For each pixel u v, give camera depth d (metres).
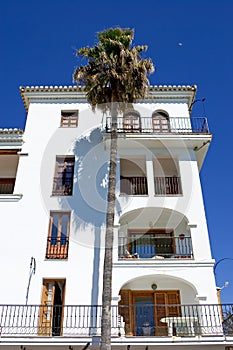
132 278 16.39
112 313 15.49
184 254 17.88
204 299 15.88
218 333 15.04
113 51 19.08
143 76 18.62
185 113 21.97
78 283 16.55
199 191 18.80
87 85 19.00
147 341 14.55
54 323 15.80
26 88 22.61
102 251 17.31
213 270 16.58
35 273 16.83
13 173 22.77
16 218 18.31
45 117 21.97
